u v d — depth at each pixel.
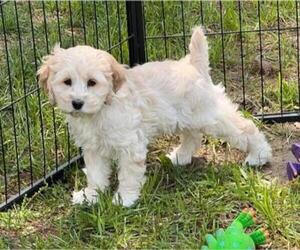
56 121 1.82
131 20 1.85
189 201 1.56
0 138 1.77
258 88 2.02
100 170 1.59
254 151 1.70
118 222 1.48
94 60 1.45
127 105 1.51
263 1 2.38
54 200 1.60
